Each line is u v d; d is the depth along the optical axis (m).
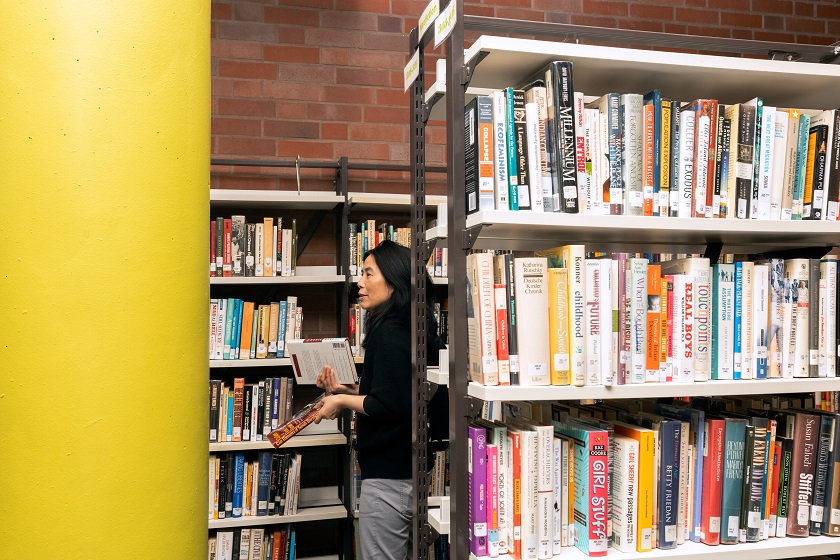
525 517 1.66
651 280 1.76
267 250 3.39
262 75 3.81
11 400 1.16
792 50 2.09
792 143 1.89
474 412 1.67
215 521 3.18
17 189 1.17
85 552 1.16
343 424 3.43
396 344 2.35
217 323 3.30
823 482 1.87
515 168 1.67
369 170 3.91
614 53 1.71
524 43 1.64
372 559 2.40
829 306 1.89
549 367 1.68
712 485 1.80
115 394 1.18
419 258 2.03
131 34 1.22
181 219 1.28
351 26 3.93
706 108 1.80
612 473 1.76
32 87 1.18
